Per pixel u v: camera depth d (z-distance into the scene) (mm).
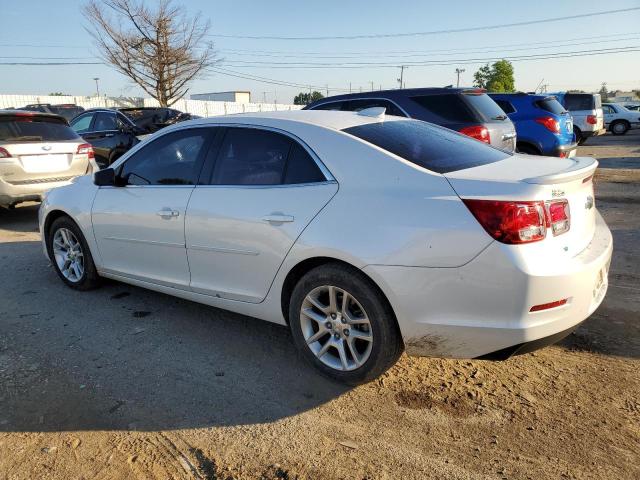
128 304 4754
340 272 3096
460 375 3398
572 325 2859
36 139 7961
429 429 2869
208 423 2986
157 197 4094
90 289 5078
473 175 2951
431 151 3350
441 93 7777
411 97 7957
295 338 3436
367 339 3111
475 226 2721
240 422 2988
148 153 4293
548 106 10125
